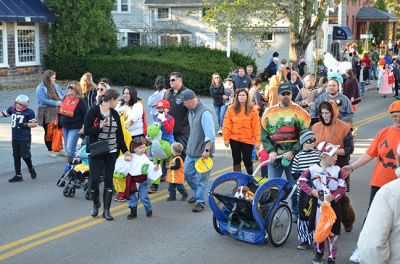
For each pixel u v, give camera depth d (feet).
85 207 30.86
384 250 12.00
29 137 36.60
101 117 27.37
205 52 98.17
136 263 22.71
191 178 30.76
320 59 130.41
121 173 28.25
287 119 27.45
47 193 33.73
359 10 200.23
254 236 24.66
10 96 79.87
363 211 30.37
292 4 95.50
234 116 32.01
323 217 21.62
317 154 24.77
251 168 32.76
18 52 98.73
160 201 32.32
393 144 21.77
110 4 108.27
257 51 126.21
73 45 102.01
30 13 95.81
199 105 29.76
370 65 113.50
